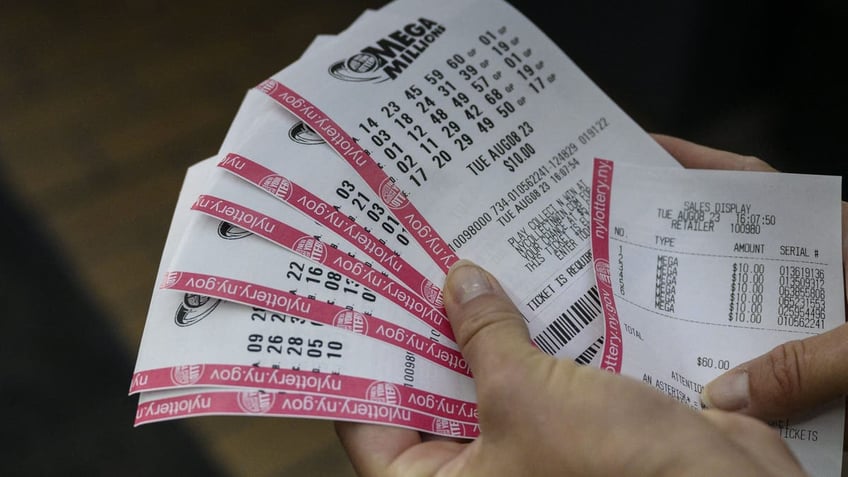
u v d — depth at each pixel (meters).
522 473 0.44
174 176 1.24
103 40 1.39
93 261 1.13
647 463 0.41
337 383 0.49
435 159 0.58
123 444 0.95
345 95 0.59
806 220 0.56
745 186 0.57
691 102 1.16
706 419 0.42
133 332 1.05
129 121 1.30
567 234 0.58
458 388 0.51
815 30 1.12
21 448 0.94
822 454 0.51
